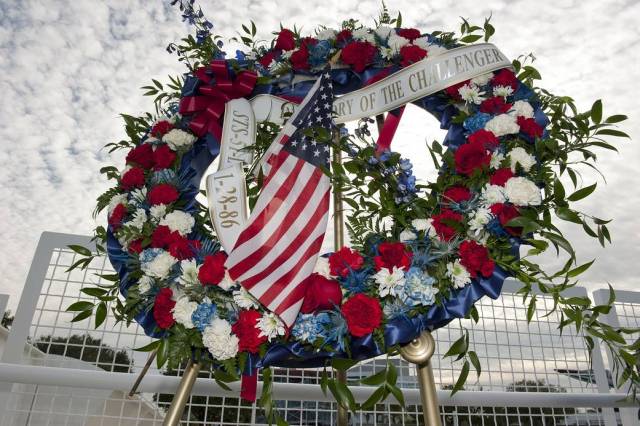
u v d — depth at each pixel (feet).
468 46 6.18
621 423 9.64
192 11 7.00
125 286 5.13
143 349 4.53
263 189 5.04
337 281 4.62
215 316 4.43
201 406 8.57
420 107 6.56
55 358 7.76
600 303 10.45
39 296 8.08
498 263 4.69
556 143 5.32
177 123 6.42
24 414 7.70
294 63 6.74
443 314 4.52
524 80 6.48
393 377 4.06
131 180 5.69
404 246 4.70
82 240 8.63
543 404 7.73
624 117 5.26
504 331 9.57
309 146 5.41
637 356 4.77
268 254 4.62
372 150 5.02
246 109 6.33
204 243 5.24
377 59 6.68
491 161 5.23
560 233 4.80
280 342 4.42
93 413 7.95
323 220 4.98
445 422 9.11
